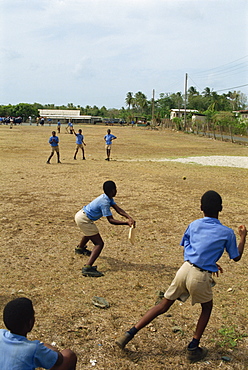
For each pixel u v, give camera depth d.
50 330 4.20
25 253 6.68
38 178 14.66
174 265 6.37
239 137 46.03
